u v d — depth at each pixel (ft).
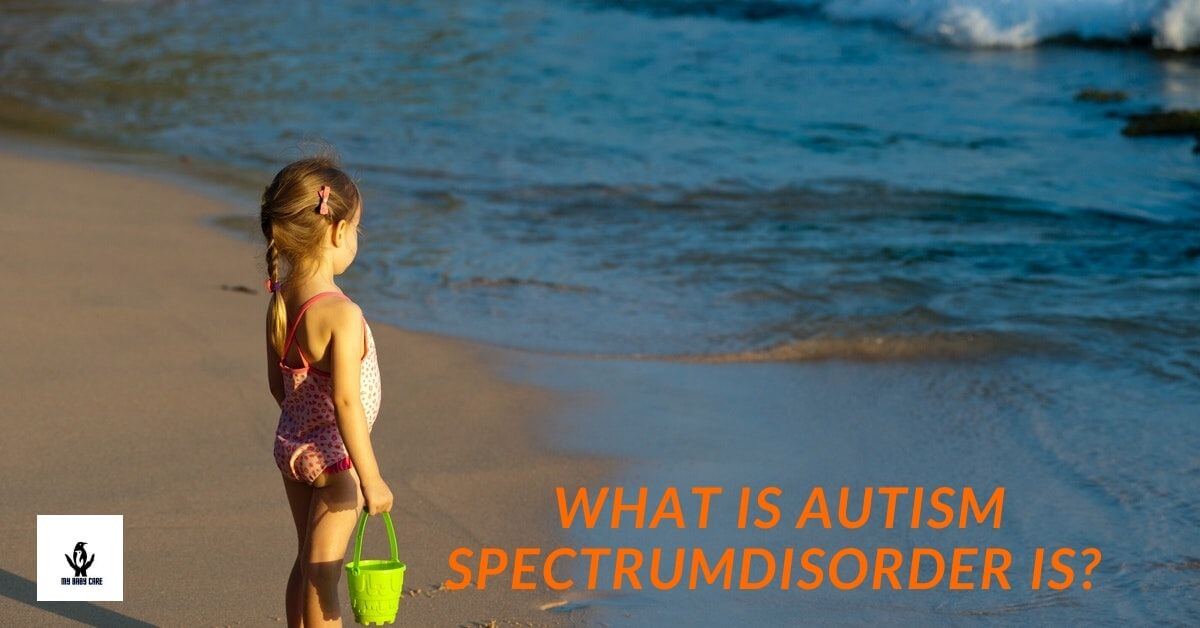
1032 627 12.69
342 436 10.16
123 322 21.15
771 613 12.87
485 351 21.63
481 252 28.89
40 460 15.40
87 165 37.47
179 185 35.29
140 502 14.42
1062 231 30.55
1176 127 41.24
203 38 63.31
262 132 43.75
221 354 19.86
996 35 57.72
